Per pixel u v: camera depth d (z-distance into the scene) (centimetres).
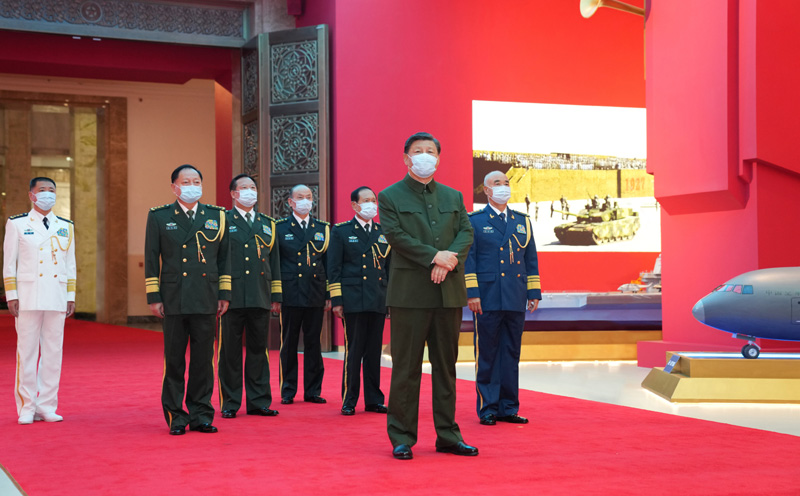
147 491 331
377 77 1106
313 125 1101
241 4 1223
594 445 430
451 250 399
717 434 464
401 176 1115
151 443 443
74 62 1248
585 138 1187
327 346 1082
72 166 1855
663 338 859
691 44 795
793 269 645
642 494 322
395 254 405
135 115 1805
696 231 812
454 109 1130
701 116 780
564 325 970
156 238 479
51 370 527
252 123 1168
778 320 623
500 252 513
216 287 484
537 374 808
